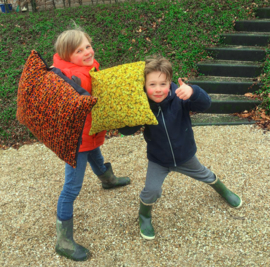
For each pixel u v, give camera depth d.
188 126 2.05
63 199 2.12
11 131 4.23
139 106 1.76
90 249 2.29
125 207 2.73
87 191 3.00
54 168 3.51
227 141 3.73
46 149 3.96
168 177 3.09
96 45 5.36
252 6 5.90
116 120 1.81
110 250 2.27
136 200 2.81
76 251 2.17
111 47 5.24
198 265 2.07
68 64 1.96
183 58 4.98
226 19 5.67
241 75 4.79
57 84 1.70
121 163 3.48
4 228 2.56
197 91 1.79
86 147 2.08
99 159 2.67
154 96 1.86
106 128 1.90
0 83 4.82
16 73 4.94
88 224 2.55
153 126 1.95
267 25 5.36
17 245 2.37
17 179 3.32
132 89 1.76
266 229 2.33
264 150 3.46
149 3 6.38
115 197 2.88
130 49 5.23
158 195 2.22
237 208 2.57
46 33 5.84
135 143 3.91
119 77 1.79
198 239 2.30
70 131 1.68
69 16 6.29
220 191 2.54
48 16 6.43
